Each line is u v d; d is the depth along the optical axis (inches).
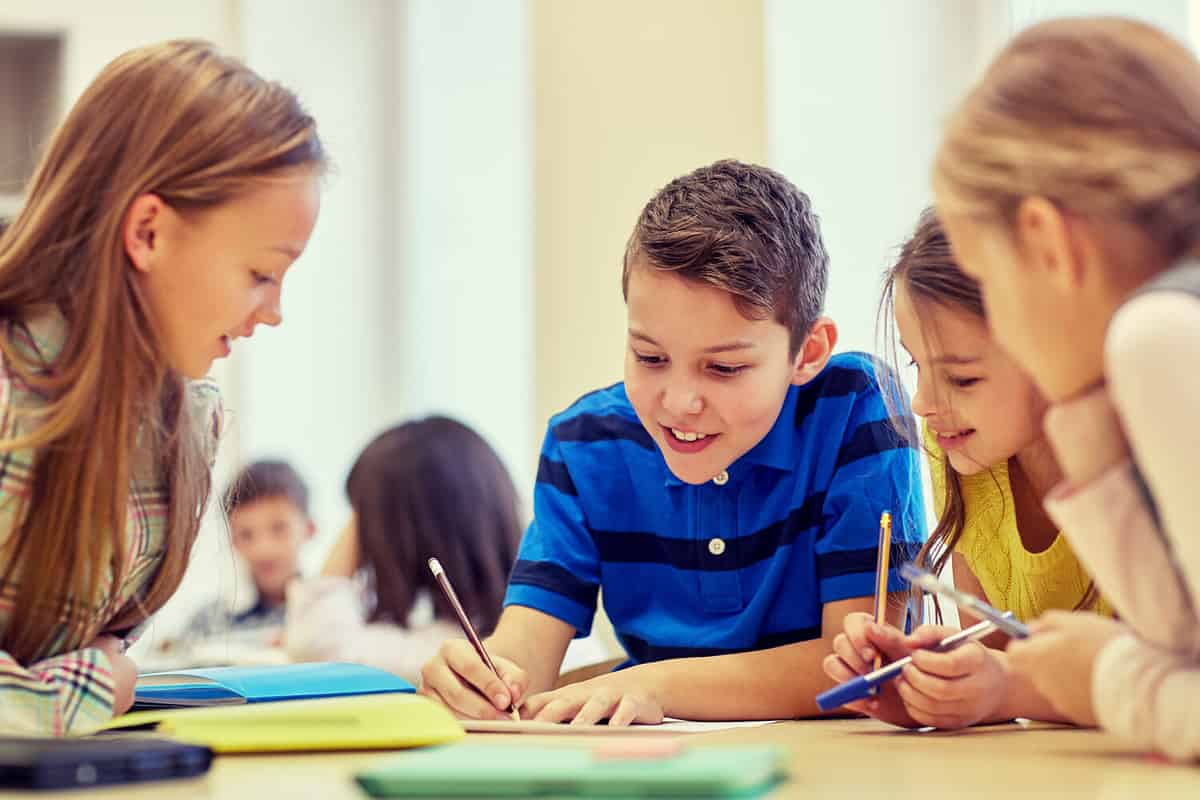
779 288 47.6
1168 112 30.0
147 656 112.7
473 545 87.4
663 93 81.5
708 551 53.9
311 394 138.4
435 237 138.9
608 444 57.1
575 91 87.2
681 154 80.4
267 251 42.6
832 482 52.1
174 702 43.8
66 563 40.7
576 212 87.0
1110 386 30.0
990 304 32.0
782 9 74.9
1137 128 29.8
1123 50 30.8
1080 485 30.9
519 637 54.1
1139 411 27.8
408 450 88.8
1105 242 29.9
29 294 41.7
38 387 40.8
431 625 87.0
